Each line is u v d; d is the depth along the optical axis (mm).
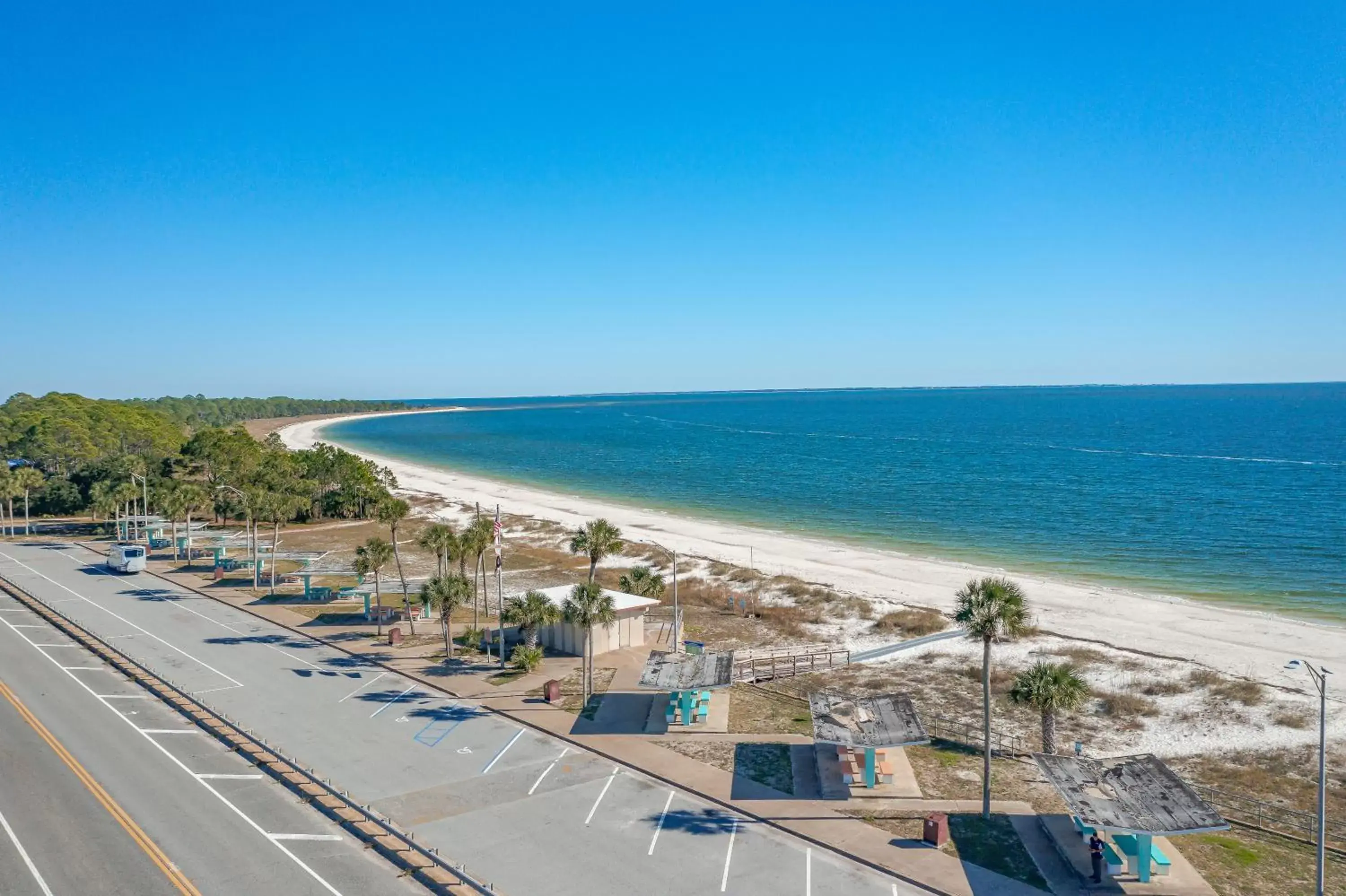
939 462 180000
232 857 29609
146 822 32188
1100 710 45906
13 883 27766
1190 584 77312
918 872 28688
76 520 122312
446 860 29250
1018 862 29453
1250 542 94250
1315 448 186000
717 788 35500
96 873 28406
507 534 105750
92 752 39094
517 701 46625
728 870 28906
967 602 33750
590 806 33844
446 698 47375
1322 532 98125
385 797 34500
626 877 28359
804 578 80500
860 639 60531
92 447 145750
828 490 145375
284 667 52875
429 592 54438
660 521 116500
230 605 70438
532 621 51844
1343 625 63844
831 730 36000
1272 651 56531
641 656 55594
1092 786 30500
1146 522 106625
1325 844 31188
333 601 71312
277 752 38438
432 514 124500
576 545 56906
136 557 83500
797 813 33156
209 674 51125
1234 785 36688
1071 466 163875
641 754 39188
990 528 106375
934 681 50656
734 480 164000
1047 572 83438
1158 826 27344
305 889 27516
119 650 56281
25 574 83750
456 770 37406
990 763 35875
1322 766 26156
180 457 142250
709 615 67375
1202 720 44062
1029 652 55688
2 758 38156
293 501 93062
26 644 58219
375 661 54094
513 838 31094
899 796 34750
